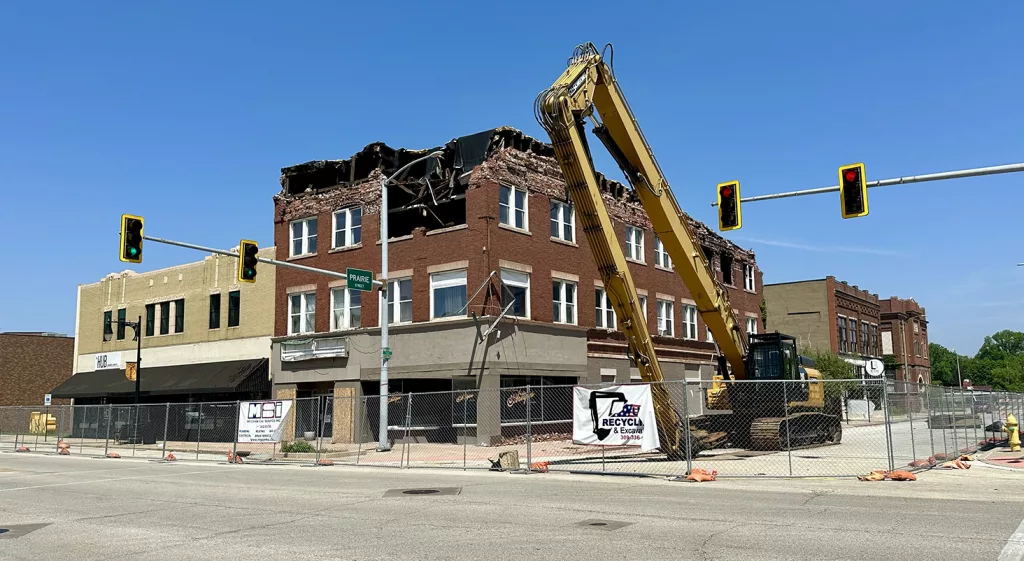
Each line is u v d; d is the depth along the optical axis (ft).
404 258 108.58
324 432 113.80
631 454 78.59
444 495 48.67
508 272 104.12
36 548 32.73
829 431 94.02
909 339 274.36
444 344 102.37
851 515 38.34
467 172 105.91
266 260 82.02
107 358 148.05
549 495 47.96
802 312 222.89
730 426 82.84
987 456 73.36
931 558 27.96
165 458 88.07
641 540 32.04
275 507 44.39
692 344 141.59
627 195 131.75
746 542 31.30
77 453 104.17
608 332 120.06
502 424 99.55
